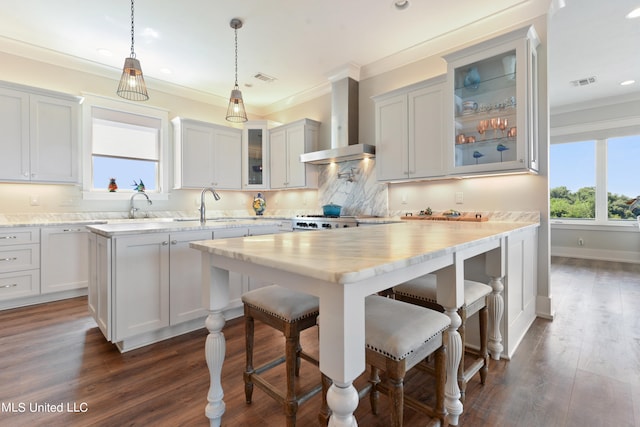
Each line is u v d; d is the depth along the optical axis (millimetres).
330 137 4777
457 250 1269
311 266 869
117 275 2080
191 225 2547
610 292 3471
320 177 4879
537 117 2803
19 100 3270
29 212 3561
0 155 3168
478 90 3043
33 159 3348
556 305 3078
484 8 2893
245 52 3697
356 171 4383
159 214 4551
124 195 4230
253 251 1146
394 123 3559
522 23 2879
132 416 1479
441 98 3168
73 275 3391
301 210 5191
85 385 1733
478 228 2127
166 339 2348
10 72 3432
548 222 2779
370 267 859
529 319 2570
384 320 1181
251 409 1546
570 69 4121
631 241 5117
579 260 5285
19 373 1854
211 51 3660
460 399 1574
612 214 5324
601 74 4281
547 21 2760
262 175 5219
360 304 873
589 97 5152
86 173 3900
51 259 3252
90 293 2508
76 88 3861
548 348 2180
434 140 3223
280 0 2758
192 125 4629
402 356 1051
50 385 1730
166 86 4598
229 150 5035
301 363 2000
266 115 5797
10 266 3023
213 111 5172
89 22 3059
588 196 5523
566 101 5340
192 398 1622
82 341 2299
